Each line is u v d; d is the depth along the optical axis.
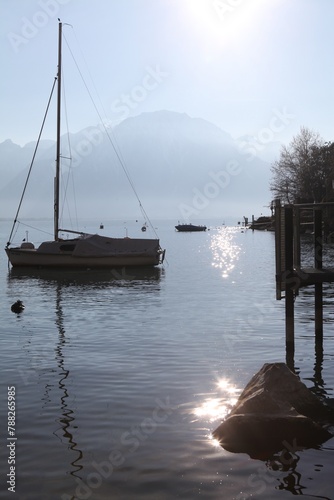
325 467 9.01
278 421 9.99
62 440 10.10
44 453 9.59
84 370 14.59
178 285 35.16
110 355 16.22
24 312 24.80
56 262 46.53
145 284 36.03
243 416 10.16
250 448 9.71
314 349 16.56
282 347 16.89
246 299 28.09
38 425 10.80
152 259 47.62
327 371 14.27
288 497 8.14
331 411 11.15
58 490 8.38
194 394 12.47
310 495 8.19
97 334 19.44
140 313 24.05
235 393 12.52
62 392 12.78
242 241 99.38
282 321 21.31
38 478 8.74
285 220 16.19
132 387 13.04
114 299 28.83
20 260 47.09
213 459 9.32
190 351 16.55
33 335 19.48
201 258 59.94
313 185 100.50
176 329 20.14
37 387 13.19
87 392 12.75
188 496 8.20
